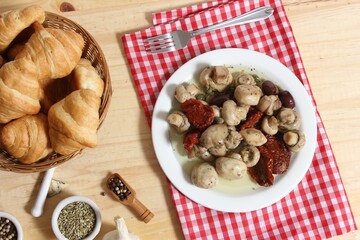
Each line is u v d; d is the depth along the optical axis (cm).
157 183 64
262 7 68
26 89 53
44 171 62
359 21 69
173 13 67
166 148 63
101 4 67
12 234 60
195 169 61
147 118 65
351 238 65
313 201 65
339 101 68
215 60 65
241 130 61
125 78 66
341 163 67
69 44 55
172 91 64
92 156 64
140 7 67
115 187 62
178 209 63
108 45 66
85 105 53
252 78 63
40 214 62
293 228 65
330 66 68
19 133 54
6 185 62
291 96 63
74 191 63
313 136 64
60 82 60
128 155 64
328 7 69
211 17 68
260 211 65
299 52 68
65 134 53
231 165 60
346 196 65
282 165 62
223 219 64
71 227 61
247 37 68
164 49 66
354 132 67
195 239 63
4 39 54
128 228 63
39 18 55
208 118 60
